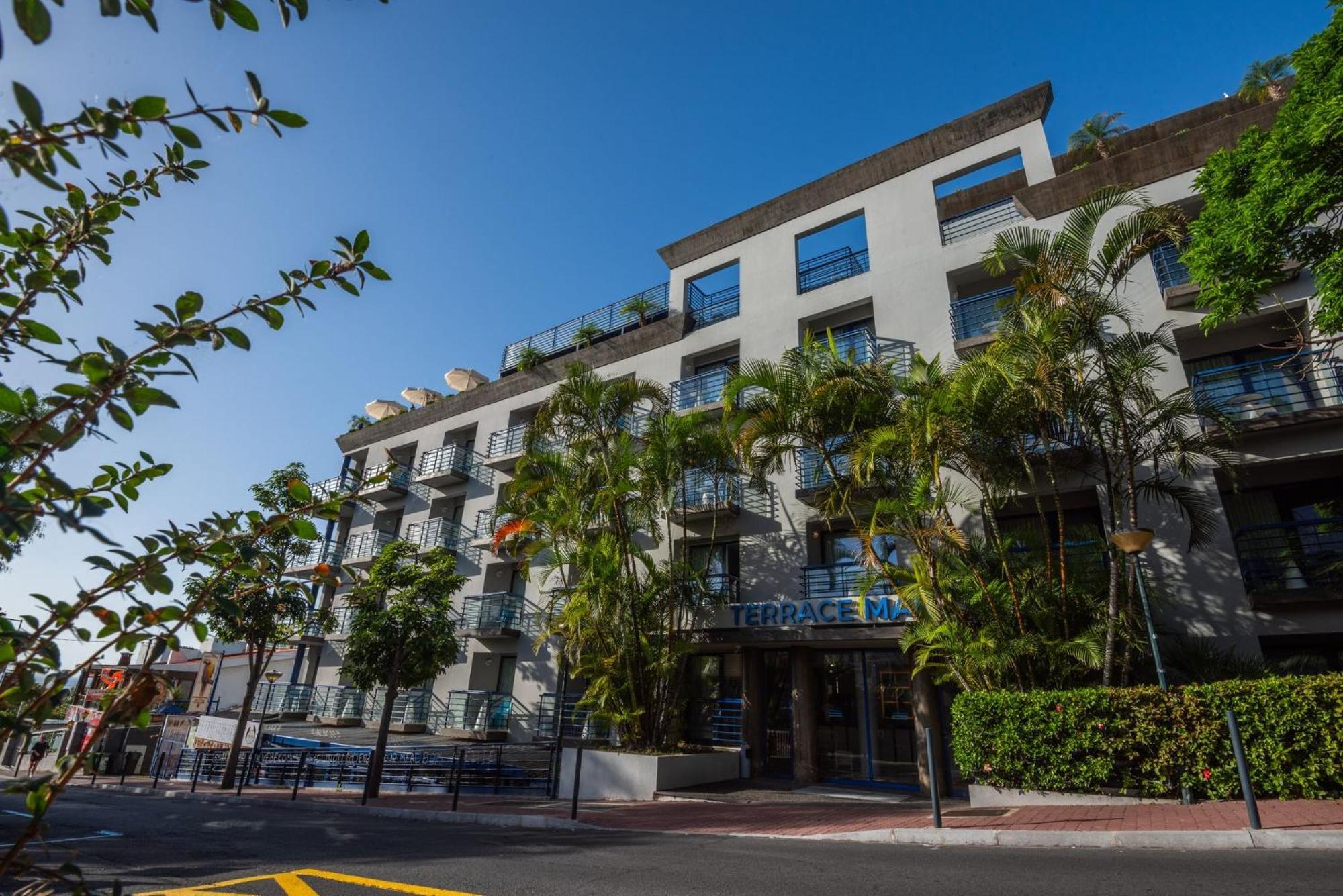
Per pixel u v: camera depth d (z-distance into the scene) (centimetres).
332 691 2542
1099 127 1973
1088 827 773
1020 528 1245
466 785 1542
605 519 1669
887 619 1406
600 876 641
